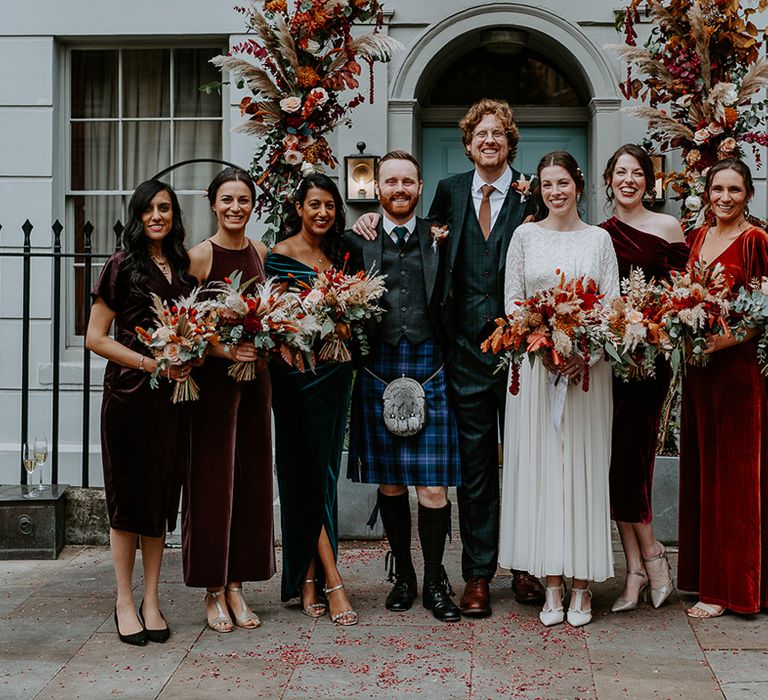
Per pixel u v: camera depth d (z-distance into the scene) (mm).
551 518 4219
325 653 3996
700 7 5367
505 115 4402
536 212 4414
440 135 7141
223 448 4188
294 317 3975
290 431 4344
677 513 5320
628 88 5695
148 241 4082
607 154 6523
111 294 4035
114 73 6984
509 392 4258
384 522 4535
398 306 4363
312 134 5188
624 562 5125
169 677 3789
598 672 3791
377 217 4469
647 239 4457
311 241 4391
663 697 3576
